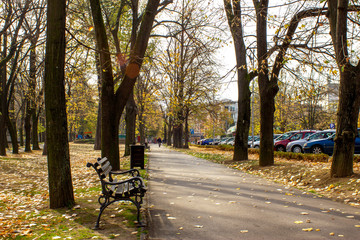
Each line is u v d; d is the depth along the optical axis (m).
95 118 74.12
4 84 25.88
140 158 14.52
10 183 11.25
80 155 30.52
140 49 12.86
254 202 7.27
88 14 17.22
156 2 12.97
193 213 6.24
